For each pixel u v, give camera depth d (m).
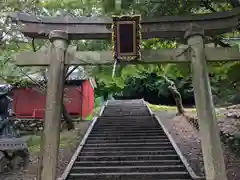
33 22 5.98
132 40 5.71
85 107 17.88
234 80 7.26
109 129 13.16
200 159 8.75
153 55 5.89
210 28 5.93
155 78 29.00
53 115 5.40
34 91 16.89
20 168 8.41
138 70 10.81
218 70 8.09
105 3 6.46
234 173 7.43
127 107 21.20
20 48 11.16
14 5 7.52
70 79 16.50
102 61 5.88
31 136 12.99
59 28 5.97
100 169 8.09
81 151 9.84
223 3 7.41
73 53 5.92
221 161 5.00
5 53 10.71
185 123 14.52
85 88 18.03
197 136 11.71
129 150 9.94
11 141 8.31
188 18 6.00
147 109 19.67
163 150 9.73
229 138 9.32
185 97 26.38
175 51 5.89
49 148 5.21
